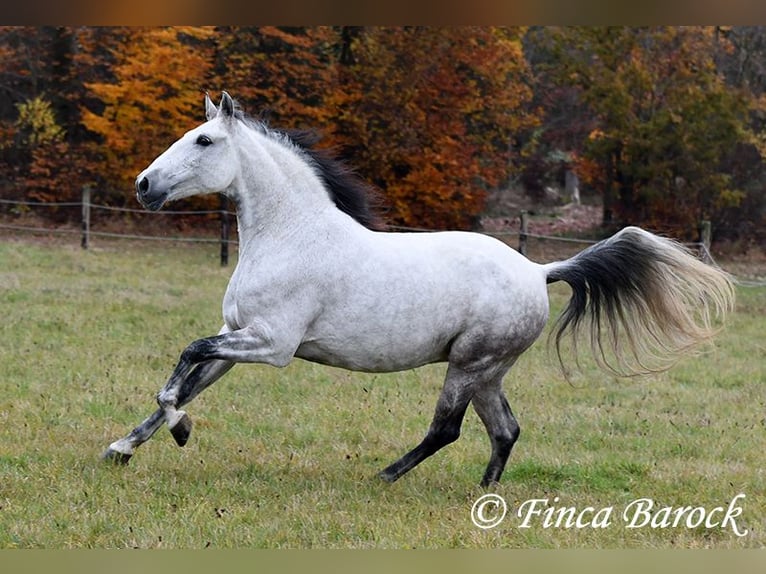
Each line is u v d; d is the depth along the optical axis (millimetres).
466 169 28547
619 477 8922
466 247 8016
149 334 14586
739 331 18984
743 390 13375
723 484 8734
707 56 31266
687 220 30578
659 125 29328
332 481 8281
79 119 30969
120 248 26203
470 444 9914
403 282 7711
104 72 31125
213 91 28094
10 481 7625
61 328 14516
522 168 32344
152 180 7582
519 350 8156
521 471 8898
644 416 11555
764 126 31594
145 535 6645
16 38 30531
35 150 29312
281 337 7605
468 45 28703
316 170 7965
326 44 29812
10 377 11453
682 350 8422
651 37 30828
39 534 6559
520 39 31609
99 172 29438
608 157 30812
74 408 10172
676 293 8344
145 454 8648
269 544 6668
